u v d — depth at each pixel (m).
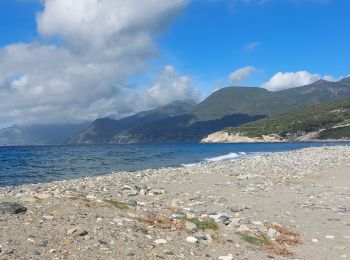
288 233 12.67
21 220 11.11
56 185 27.92
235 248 10.84
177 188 23.72
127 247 9.76
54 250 8.91
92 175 41.81
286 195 20.53
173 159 66.56
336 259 10.42
